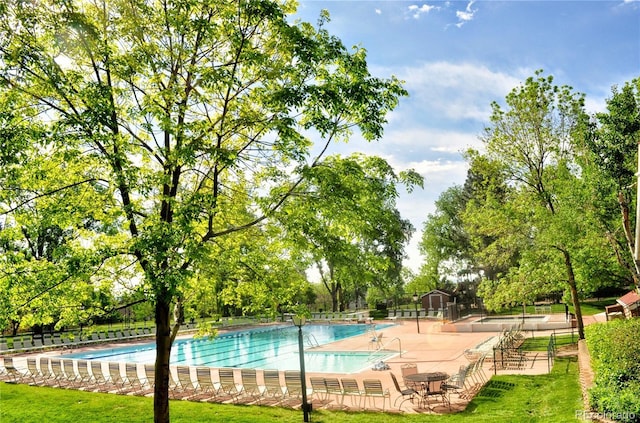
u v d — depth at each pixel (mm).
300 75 9648
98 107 8336
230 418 12609
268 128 9453
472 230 22938
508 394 14109
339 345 30625
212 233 9930
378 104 9781
